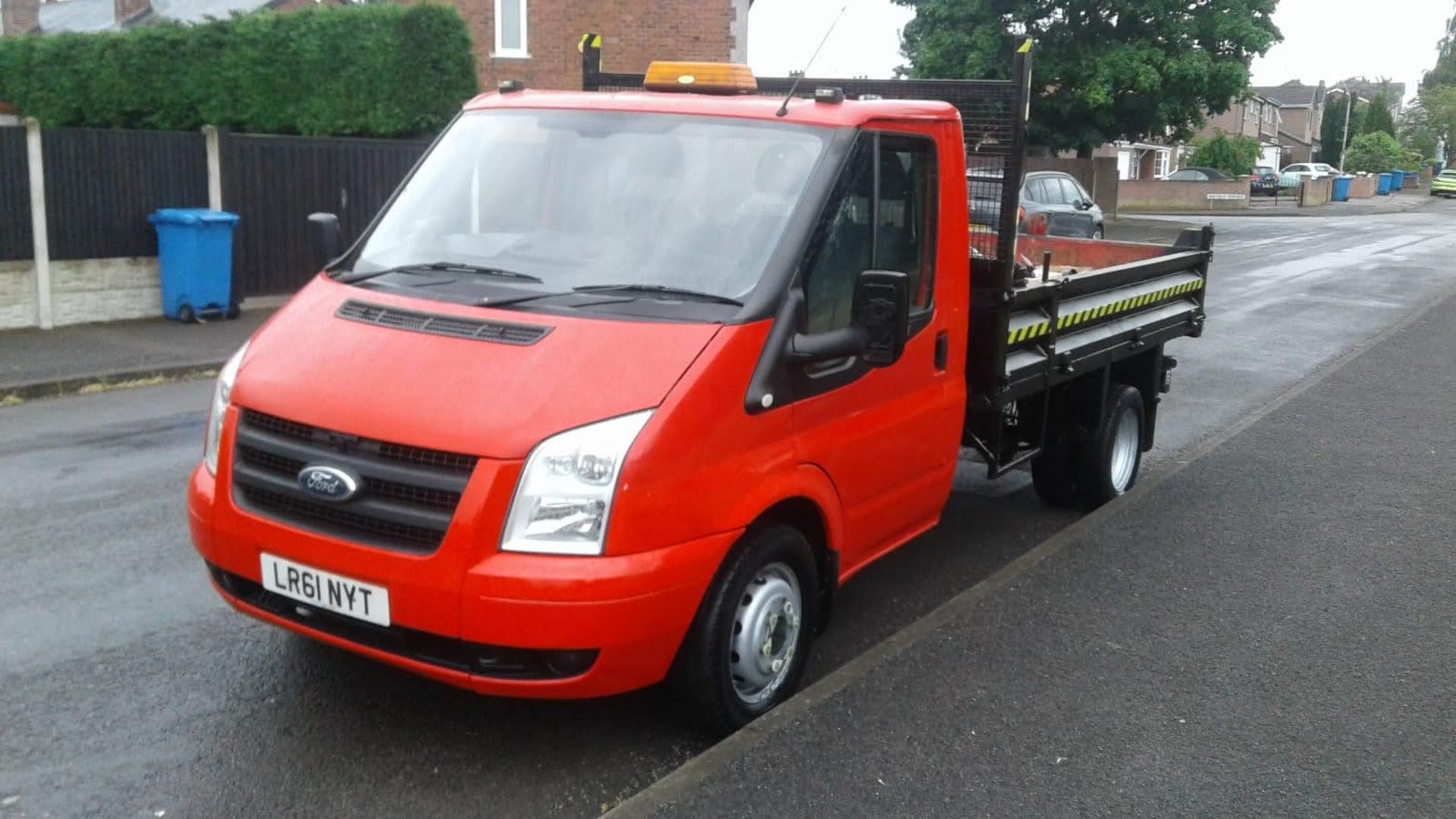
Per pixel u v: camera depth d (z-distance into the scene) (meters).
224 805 4.00
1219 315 17.67
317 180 15.20
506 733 4.54
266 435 4.15
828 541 4.82
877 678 4.81
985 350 6.00
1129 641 5.36
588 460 3.82
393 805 4.04
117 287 13.54
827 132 4.80
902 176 5.13
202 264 13.51
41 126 13.65
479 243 4.80
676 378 4.00
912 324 5.21
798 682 4.78
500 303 4.33
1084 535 6.86
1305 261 27.34
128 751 4.32
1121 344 7.48
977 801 3.98
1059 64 34.81
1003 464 6.77
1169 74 34.31
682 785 3.95
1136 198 52.72
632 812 3.79
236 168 14.38
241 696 4.77
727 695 4.37
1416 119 109.94
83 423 9.43
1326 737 4.55
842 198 4.70
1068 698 4.76
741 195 4.67
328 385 4.09
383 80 15.78
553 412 3.86
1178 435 10.12
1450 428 10.02
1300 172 72.94
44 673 4.92
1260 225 41.22
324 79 15.39
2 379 10.50
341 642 4.12
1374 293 20.98
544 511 3.80
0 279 12.65
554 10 21.83
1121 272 7.40
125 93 14.90
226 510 4.21
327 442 4.01
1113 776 4.19
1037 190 25.42
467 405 3.90
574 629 3.80
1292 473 8.42
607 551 3.83
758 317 4.28
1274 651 5.33
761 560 4.37
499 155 5.08
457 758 4.35
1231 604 5.88
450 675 3.94
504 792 4.14
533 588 3.76
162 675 4.93
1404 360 13.40
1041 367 6.48
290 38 15.12
